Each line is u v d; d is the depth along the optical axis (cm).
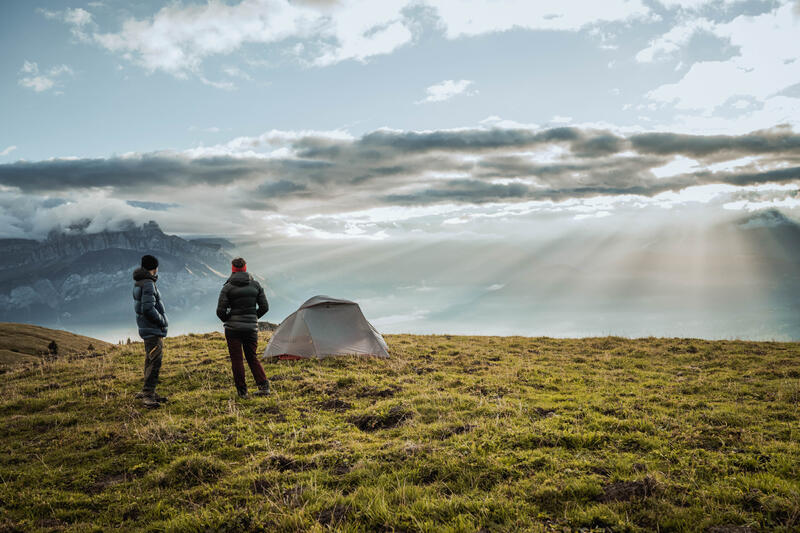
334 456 755
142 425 982
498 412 943
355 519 556
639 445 754
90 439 920
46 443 927
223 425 961
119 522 620
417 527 527
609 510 534
